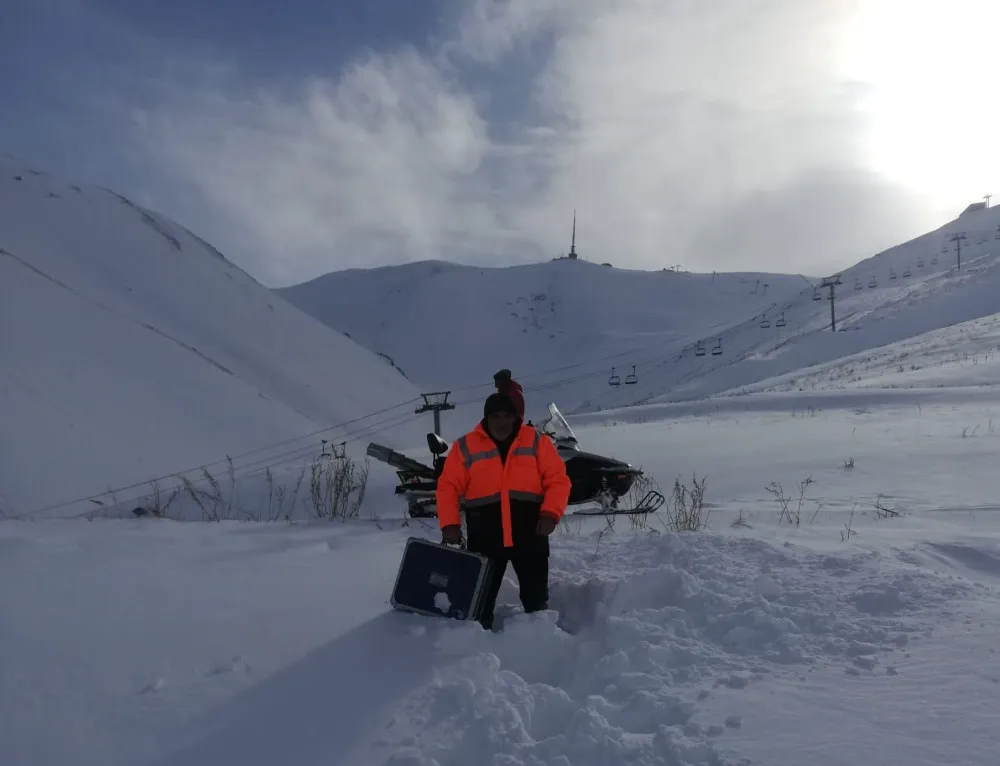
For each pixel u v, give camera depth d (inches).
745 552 216.4
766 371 2395.4
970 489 362.6
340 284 7209.6
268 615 179.3
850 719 118.6
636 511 310.2
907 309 2598.4
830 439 565.6
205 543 261.7
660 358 4185.5
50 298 1035.3
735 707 125.3
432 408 540.7
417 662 151.9
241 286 1781.5
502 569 192.2
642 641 156.8
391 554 245.0
